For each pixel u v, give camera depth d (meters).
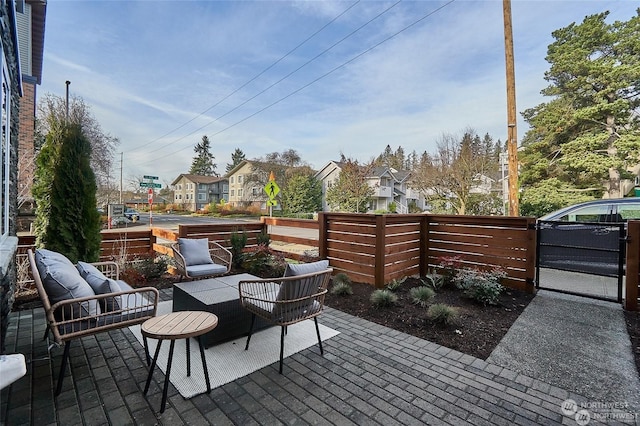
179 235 5.22
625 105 11.08
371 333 3.01
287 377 2.23
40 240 4.05
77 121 4.29
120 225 17.50
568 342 2.81
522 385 2.16
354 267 4.89
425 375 2.27
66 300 1.96
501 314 3.47
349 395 2.02
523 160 13.07
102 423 1.74
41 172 4.10
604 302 3.86
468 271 4.22
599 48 11.72
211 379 2.19
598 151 11.90
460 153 14.99
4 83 2.83
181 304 3.14
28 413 1.81
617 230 3.85
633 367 2.39
